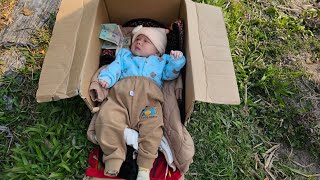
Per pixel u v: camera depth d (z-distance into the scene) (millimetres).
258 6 2496
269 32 2367
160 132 1729
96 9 1841
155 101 1821
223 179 1836
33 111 1904
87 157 1781
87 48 1691
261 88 2145
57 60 1684
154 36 1981
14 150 1743
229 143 1928
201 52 1731
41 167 1729
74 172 1743
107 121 1697
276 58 2285
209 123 1974
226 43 1798
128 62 1928
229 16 2377
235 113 2047
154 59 1943
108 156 1662
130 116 1768
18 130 1848
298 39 2373
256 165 1907
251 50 2305
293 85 2188
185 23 1915
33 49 2117
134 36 2010
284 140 2020
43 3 2293
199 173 1836
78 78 1591
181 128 1758
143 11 2107
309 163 1968
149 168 1684
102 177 1721
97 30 1899
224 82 1632
